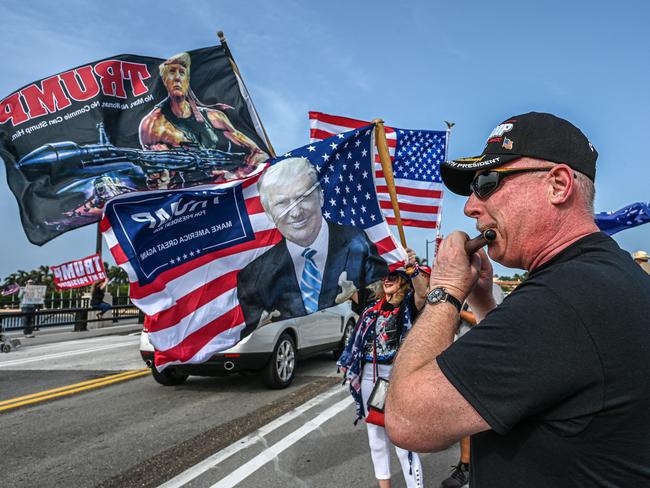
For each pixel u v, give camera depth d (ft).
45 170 14.38
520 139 3.93
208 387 24.89
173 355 9.90
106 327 63.21
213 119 16.02
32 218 14.25
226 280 10.43
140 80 15.51
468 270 4.09
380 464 11.50
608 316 3.17
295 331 25.67
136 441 16.56
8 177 14.26
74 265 62.95
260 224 10.84
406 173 18.92
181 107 15.80
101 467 14.30
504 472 3.42
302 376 27.73
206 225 10.44
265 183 11.05
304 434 17.07
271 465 14.26
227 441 16.44
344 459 14.70
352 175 11.89
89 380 27.14
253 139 16.07
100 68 14.99
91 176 14.67
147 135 15.31
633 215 17.01
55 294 63.82
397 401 3.62
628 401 3.05
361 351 12.39
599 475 3.12
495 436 3.51
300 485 12.90
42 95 14.51
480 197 4.17
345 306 32.68
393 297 12.29
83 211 14.32
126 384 25.89
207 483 13.06
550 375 3.11
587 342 3.11
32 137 14.40
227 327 10.28
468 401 3.29
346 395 22.89
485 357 3.30
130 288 9.82
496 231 4.03
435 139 19.35
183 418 19.26
